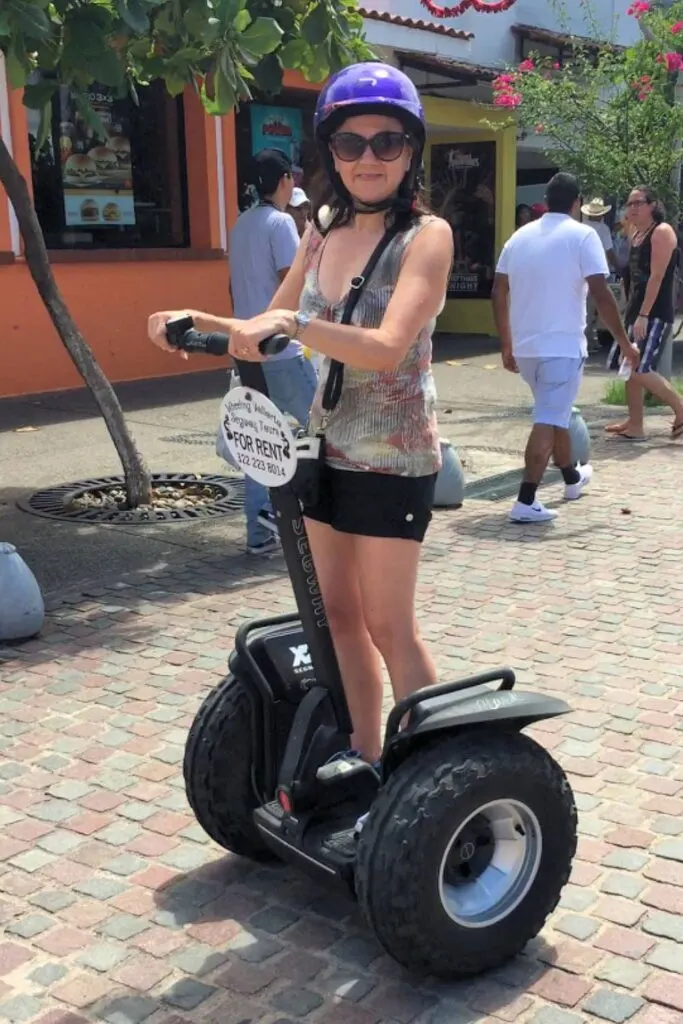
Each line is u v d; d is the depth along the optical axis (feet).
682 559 20.86
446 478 24.45
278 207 20.07
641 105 35.17
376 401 9.33
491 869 9.54
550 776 9.49
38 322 38.09
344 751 9.78
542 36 52.44
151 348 41.91
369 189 9.12
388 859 8.72
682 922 10.19
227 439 9.55
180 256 42.27
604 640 16.90
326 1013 9.05
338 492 9.59
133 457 24.32
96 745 13.73
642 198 30.73
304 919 10.33
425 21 48.57
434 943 8.96
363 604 10.05
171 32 18.74
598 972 9.52
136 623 17.72
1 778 12.92
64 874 11.06
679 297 40.81
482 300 56.70
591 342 52.34
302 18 20.62
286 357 18.84
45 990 9.36
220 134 43.24
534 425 23.02
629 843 11.46
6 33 16.34
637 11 36.11
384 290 9.13
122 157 41.16
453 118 52.47
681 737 13.76
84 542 21.97
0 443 30.63
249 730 10.59
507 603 18.57
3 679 15.64
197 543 21.98
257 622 10.63
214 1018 9.01
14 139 36.83
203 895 10.70
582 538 22.30
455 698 9.26
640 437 31.81
